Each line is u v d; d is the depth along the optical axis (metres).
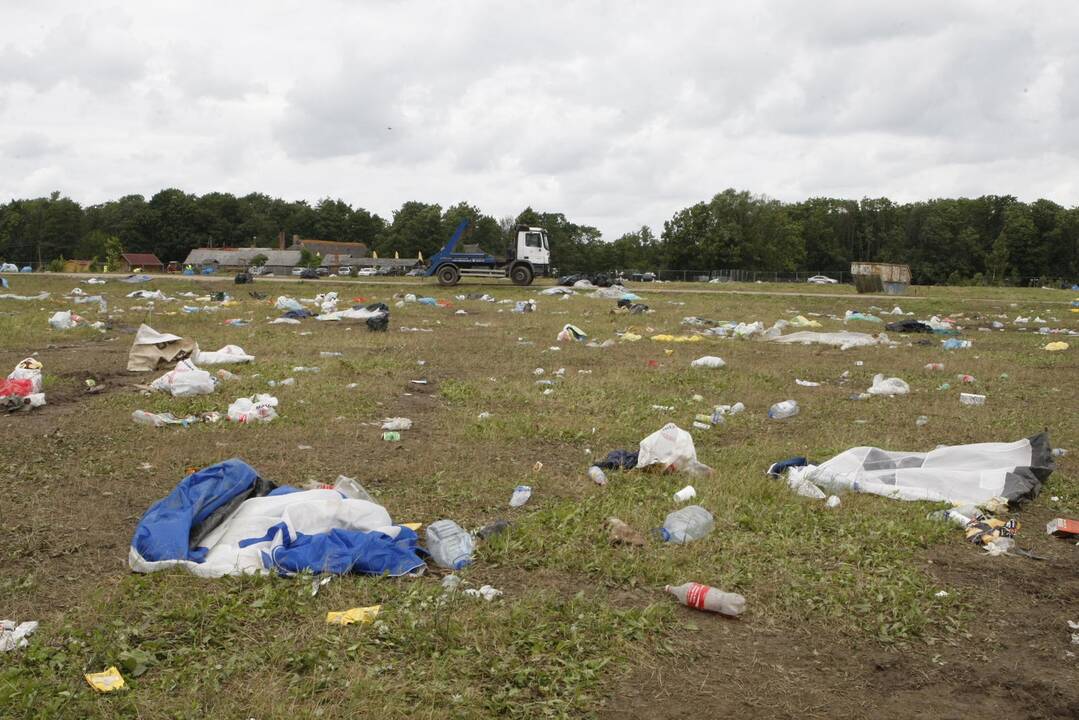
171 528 5.73
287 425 10.02
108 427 9.70
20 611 5.04
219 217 134.88
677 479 8.07
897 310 30.64
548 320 24.61
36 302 27.42
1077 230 100.31
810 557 6.15
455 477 8.07
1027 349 19.23
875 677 4.57
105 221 139.12
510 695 4.21
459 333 20.91
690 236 97.94
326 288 38.56
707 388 13.34
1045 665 4.72
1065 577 5.95
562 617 5.09
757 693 4.36
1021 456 7.99
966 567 6.09
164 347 14.45
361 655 4.53
